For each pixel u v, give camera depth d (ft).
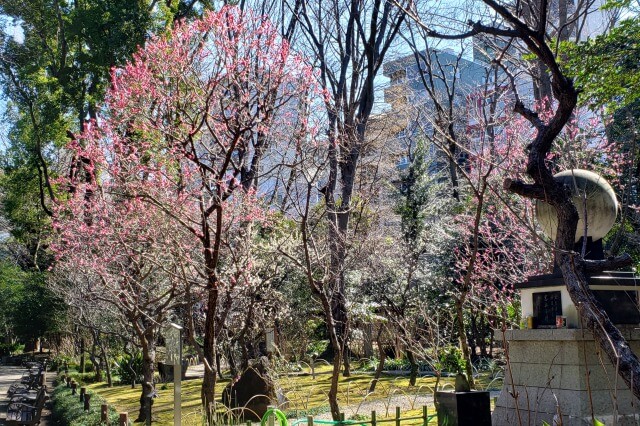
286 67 39.73
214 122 41.37
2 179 88.89
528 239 45.85
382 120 89.30
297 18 81.30
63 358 113.09
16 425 47.39
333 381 33.55
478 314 62.69
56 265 60.18
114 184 42.29
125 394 66.69
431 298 60.13
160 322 45.98
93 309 60.39
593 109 39.78
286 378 49.70
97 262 46.06
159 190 40.63
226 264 44.75
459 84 89.92
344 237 52.03
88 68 69.62
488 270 49.26
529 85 83.51
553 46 37.35
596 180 25.00
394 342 56.80
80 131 74.84
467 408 16.90
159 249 42.24
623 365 19.35
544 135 23.08
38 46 77.20
